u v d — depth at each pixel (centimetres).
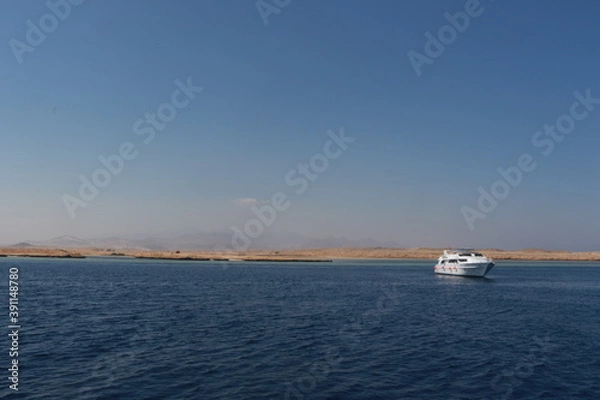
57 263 16975
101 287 7838
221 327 4156
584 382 2623
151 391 2331
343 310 5400
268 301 6225
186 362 2902
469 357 3152
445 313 5259
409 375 2705
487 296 7262
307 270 15388
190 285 8588
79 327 4059
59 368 2725
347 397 2302
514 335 3966
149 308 5334
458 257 11512
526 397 2361
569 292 8106
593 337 3900
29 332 3803
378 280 10594
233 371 2723
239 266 17850
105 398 2212
